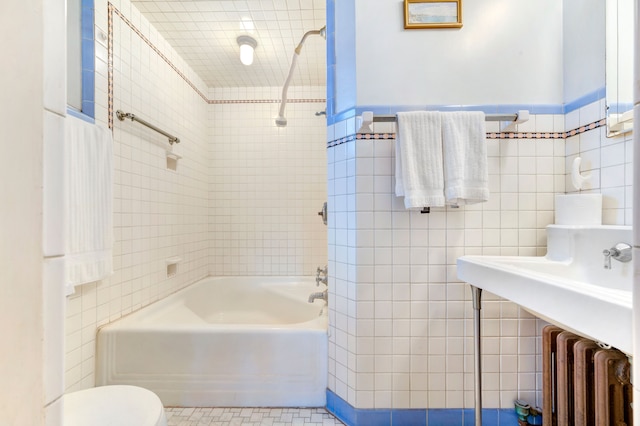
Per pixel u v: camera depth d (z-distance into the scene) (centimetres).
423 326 128
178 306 193
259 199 259
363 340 128
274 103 259
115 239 151
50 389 29
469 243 128
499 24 129
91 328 136
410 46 129
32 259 28
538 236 127
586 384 93
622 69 104
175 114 208
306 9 170
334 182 138
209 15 175
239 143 259
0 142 26
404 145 112
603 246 97
